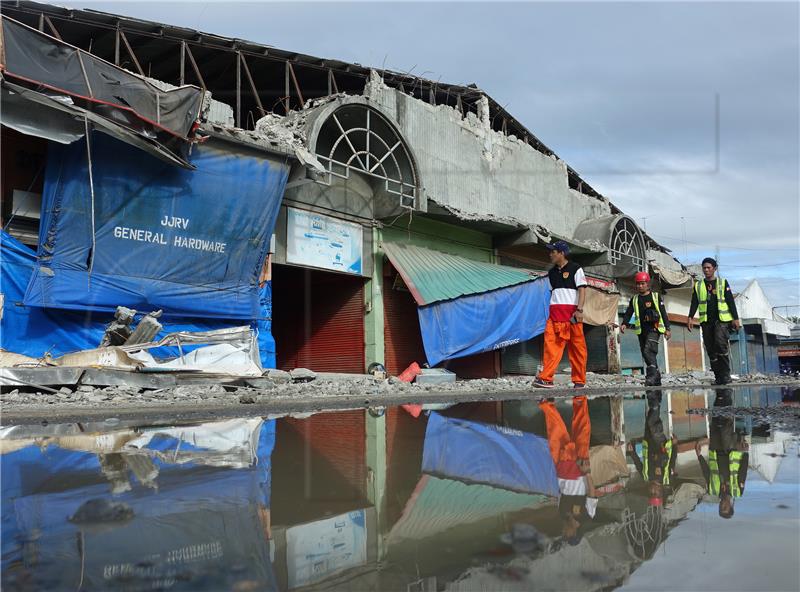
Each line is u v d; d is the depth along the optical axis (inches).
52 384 270.4
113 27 474.6
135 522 46.9
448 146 695.7
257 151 447.5
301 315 622.5
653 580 32.9
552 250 338.6
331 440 110.4
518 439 110.2
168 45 521.0
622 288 1011.9
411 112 647.1
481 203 740.0
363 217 585.0
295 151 465.4
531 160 845.2
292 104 681.6
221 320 442.6
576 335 345.1
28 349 354.0
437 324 554.9
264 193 451.8
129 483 64.4
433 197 660.1
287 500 56.3
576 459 83.4
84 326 375.9
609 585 32.3
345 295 597.0
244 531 44.8
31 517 48.1
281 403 236.4
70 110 336.8
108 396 255.0
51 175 358.3
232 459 84.7
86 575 34.0
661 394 283.9
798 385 418.9
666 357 1090.7
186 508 52.1
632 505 52.6
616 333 881.5
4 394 257.6
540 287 677.9
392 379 476.1
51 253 358.9
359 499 57.5
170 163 395.9
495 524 46.4
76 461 81.2
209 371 324.8
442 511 51.6
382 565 36.6
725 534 42.7
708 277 406.3
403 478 69.3
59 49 337.7
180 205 410.0
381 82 618.5
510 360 744.3
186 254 415.8
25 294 348.5
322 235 540.1
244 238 445.7
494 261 755.4
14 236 372.5
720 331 401.7
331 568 36.0
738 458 82.0
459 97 751.1
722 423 136.3
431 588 32.0
